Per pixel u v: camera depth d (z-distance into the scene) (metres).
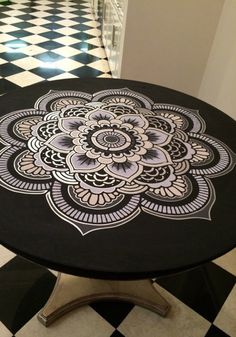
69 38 3.98
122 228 0.72
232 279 1.39
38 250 0.65
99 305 1.25
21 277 1.32
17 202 0.76
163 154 0.97
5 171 0.85
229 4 2.04
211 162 0.95
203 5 2.12
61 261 0.64
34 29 4.16
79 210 0.75
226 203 0.81
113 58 2.92
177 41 2.29
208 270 1.42
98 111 1.18
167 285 1.34
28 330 1.14
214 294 1.32
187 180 0.87
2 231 0.69
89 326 1.18
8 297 1.24
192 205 0.79
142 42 2.28
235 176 0.90
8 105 1.16
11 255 1.40
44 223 0.71
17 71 3.07
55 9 5.08
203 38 2.28
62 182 0.82
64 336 1.14
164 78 2.49
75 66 3.29
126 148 0.98
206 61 2.41
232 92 1.98
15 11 4.80
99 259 0.65
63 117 1.12
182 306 1.27
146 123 1.13
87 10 5.17
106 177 0.85
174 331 1.19
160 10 2.13
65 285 1.22
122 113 1.18
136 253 0.67
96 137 1.02
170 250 0.68
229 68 2.03
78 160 0.91
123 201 0.78
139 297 1.23
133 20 2.17
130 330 1.18
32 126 1.05
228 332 1.20
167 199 0.80
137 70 2.43
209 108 1.27
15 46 3.61
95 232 0.70
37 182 0.82
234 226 0.75
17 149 0.93
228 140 1.07
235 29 1.95
